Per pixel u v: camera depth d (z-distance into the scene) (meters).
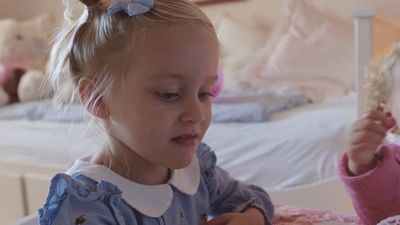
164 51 0.55
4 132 1.92
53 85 0.68
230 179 0.83
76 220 0.54
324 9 2.58
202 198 0.74
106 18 0.59
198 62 0.55
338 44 2.34
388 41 1.85
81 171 0.60
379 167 0.74
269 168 1.46
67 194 0.54
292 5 2.63
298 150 1.44
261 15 2.86
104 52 0.58
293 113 1.74
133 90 0.56
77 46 0.62
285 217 0.85
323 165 1.41
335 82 2.25
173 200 0.66
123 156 0.62
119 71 0.57
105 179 0.60
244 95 2.00
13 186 1.70
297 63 2.36
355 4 2.54
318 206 1.37
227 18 2.89
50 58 0.70
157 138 0.56
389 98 0.93
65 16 0.68
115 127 0.59
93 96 0.60
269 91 2.20
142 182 0.63
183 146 0.57
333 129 1.47
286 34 2.54
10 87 2.44
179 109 0.56
